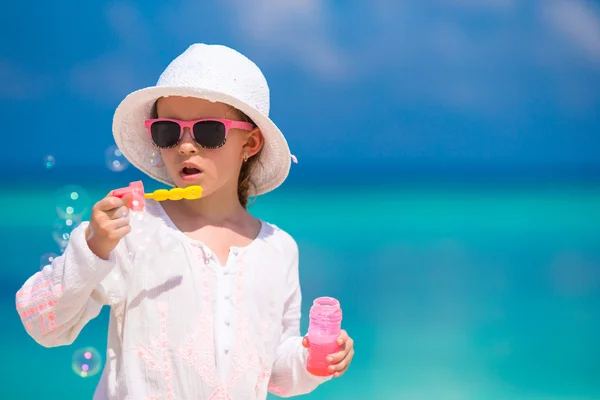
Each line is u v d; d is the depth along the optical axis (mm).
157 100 1731
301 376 1731
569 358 3883
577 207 10031
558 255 6535
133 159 1831
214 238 1685
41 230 7316
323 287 5109
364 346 3977
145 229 1617
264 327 1661
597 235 7625
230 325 1592
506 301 4945
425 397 3295
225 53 1715
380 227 7906
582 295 5160
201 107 1667
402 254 6402
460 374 3596
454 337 4168
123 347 1541
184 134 1641
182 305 1557
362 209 9398
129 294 1555
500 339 4160
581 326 4457
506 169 16812
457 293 5109
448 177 14562
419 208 9672
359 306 4688
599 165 18047
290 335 1820
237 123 1692
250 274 1665
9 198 10266
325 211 9109
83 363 1966
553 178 14406
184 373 1526
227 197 1751
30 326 1468
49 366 3666
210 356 1545
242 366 1585
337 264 5891
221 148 1672
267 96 1783
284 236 1842
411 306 4734
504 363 3775
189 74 1666
